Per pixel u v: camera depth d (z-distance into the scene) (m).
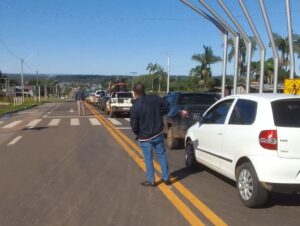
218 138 8.16
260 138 6.70
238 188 7.27
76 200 7.38
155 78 93.94
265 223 6.22
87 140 15.55
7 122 24.75
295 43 51.03
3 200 7.37
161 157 8.57
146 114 8.28
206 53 61.41
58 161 11.12
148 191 7.99
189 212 6.70
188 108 12.71
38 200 7.37
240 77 57.62
